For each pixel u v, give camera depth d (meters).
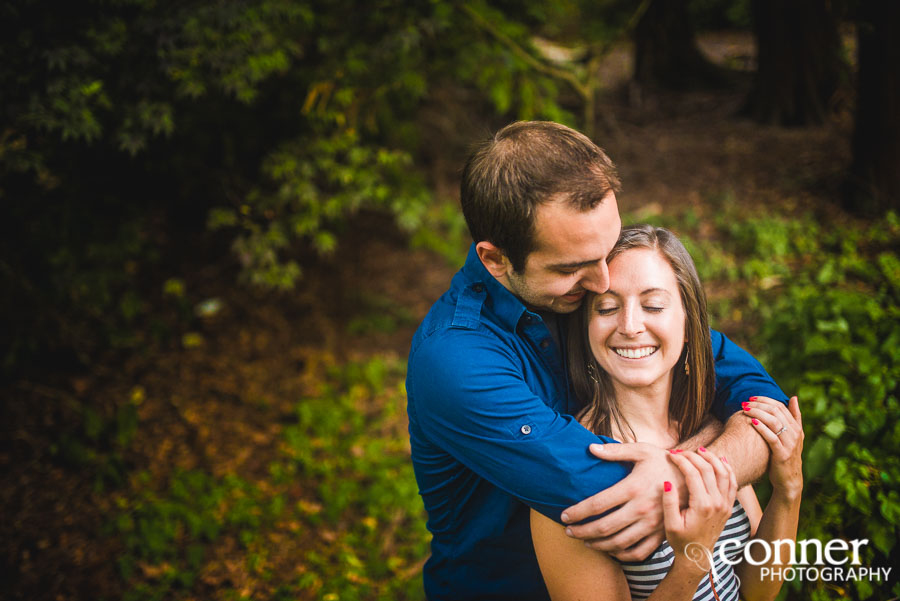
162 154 4.35
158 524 3.43
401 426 4.34
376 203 5.14
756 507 1.71
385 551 3.40
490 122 6.77
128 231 4.31
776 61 7.06
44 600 3.07
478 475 1.56
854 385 2.45
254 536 3.44
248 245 4.42
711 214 5.73
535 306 1.57
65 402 4.23
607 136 7.52
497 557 1.61
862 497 2.03
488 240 1.47
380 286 5.91
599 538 1.38
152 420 4.26
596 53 7.08
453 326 1.51
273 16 3.91
